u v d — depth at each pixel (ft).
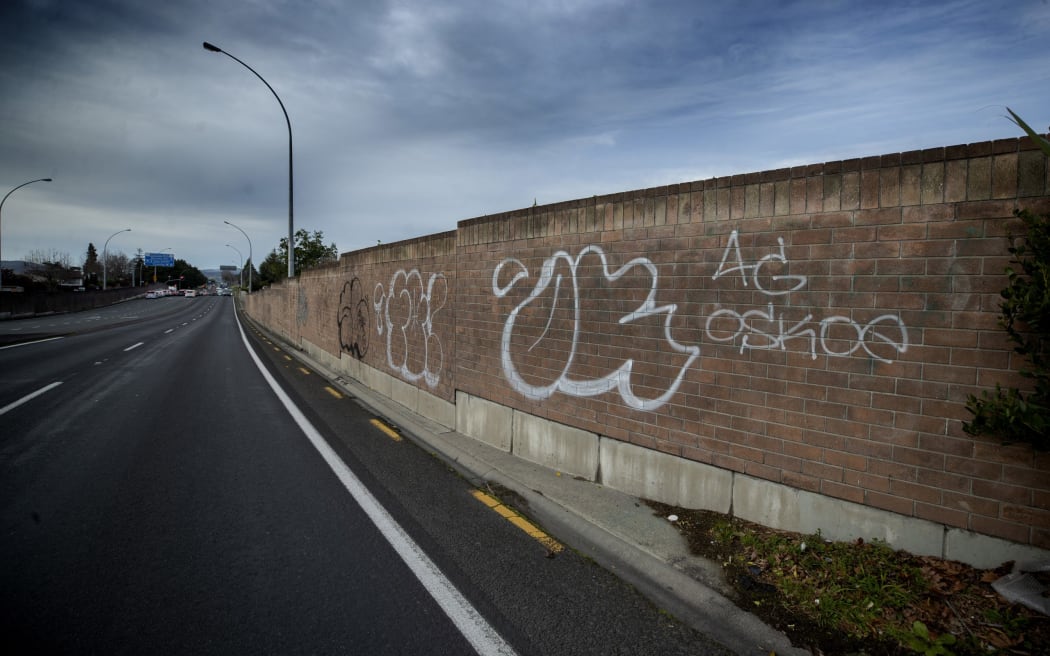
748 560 11.32
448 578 11.32
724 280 12.66
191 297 311.68
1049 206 8.82
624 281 14.87
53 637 9.10
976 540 9.62
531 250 18.03
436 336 24.27
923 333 10.02
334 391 33.35
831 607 9.62
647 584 11.11
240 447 20.49
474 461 18.63
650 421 14.38
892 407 10.39
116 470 17.66
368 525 13.83
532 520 14.25
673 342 13.71
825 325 11.15
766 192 11.93
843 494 11.02
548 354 17.47
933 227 9.87
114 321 107.55
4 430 22.62
